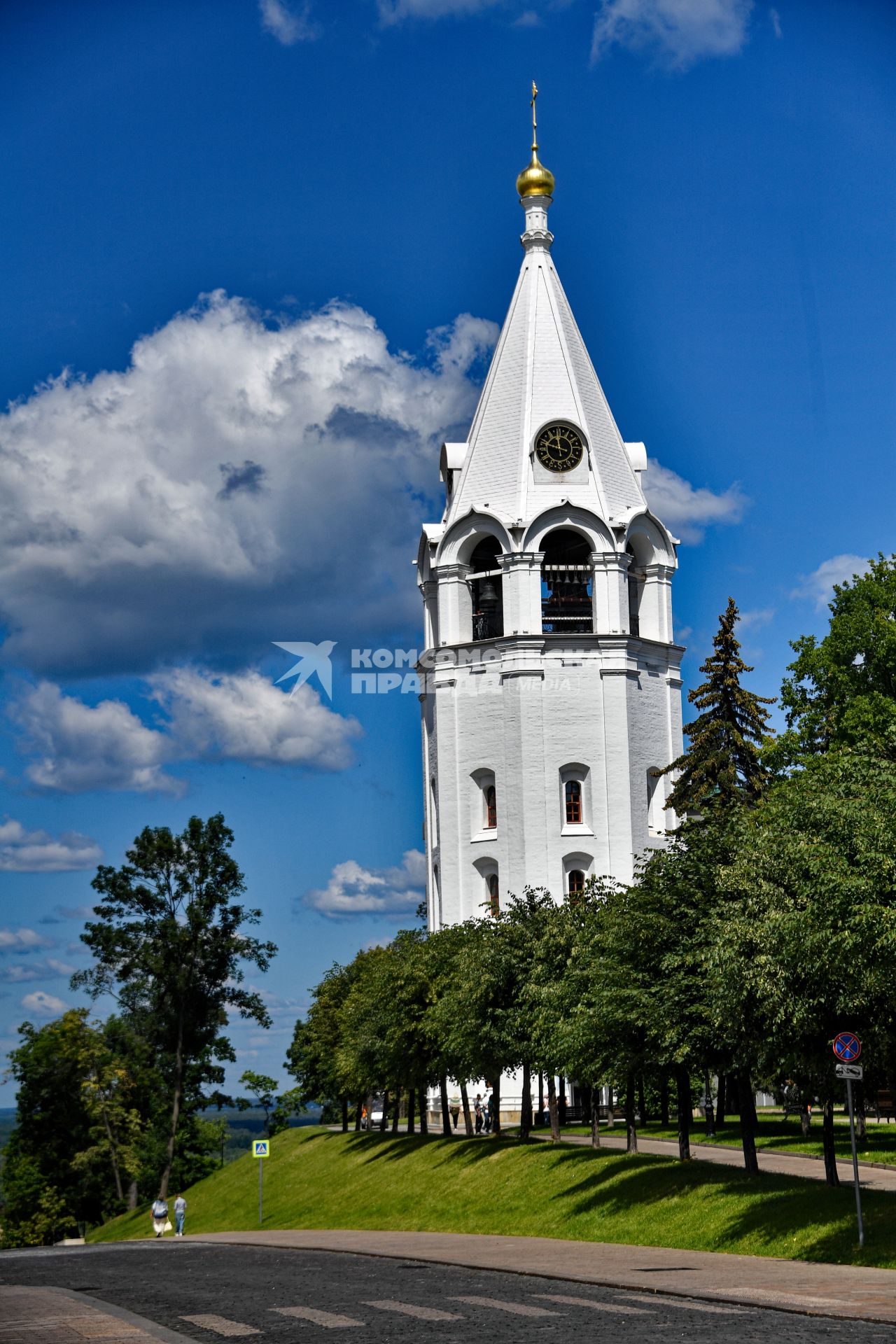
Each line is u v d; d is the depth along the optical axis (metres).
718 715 79.44
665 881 47.62
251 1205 84.88
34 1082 110.88
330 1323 24.27
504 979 62.94
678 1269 33.41
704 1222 41.25
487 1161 63.06
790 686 66.62
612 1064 47.97
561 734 94.38
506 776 94.62
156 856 102.31
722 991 37.88
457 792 96.56
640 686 96.44
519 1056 61.84
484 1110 85.38
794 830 37.47
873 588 65.25
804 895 34.94
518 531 94.81
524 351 98.25
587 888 64.56
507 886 94.12
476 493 97.31
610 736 94.38
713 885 45.78
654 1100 84.50
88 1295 31.45
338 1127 134.38
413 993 72.62
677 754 98.25
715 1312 24.81
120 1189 113.50
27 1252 58.34
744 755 78.56
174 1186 119.06
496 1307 26.30
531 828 93.56
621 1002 46.03
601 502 96.12
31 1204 113.56
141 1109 114.00
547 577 97.00
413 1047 72.94
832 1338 21.03
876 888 32.59
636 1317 24.27
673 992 44.47
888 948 31.84
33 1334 23.50
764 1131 69.94
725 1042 43.06
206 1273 37.56
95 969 102.19
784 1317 24.00
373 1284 32.28
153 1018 101.94
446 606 97.44
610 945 47.31
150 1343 22.00
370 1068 79.88
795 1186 42.19
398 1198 65.06
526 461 96.06
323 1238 54.75
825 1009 35.94
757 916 37.81
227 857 103.44
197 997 102.44
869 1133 64.06
